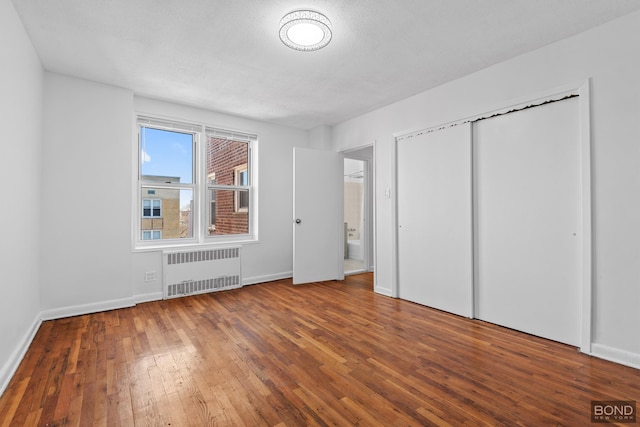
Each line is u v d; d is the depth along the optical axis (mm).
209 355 2332
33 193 2730
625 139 2188
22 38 2320
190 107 4168
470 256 3154
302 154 4711
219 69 3076
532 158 2719
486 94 3020
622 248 2203
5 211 2004
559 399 1779
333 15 2207
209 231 4445
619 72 2213
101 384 1937
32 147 2674
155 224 4043
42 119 3029
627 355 2166
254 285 4609
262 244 4816
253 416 1638
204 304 3654
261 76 3230
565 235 2525
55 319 3104
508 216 2887
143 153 3947
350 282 4832
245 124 4664
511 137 2861
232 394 1835
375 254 4242
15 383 1946
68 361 2234
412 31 2410
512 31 2404
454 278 3312
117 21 2301
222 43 2598
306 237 4738
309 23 2191
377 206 4219
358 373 2074
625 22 2188
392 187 3977
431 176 3551
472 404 1736
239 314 3287
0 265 1920
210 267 4223
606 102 2270
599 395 1817
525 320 2771
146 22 2311
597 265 2312
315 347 2475
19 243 2314
